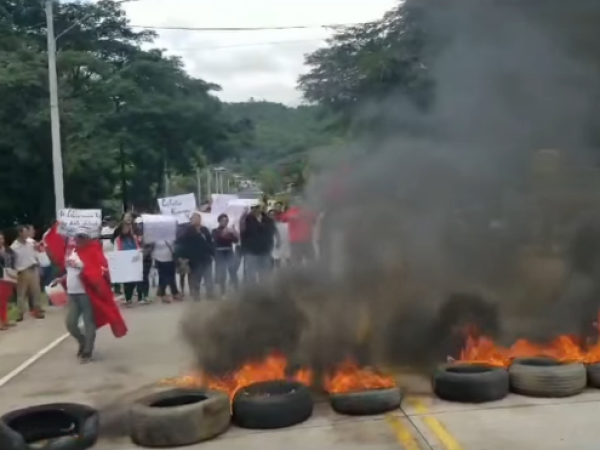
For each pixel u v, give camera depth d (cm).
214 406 505
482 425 499
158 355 790
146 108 2773
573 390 557
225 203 1477
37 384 695
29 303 1130
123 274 1141
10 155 2414
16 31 2650
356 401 535
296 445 480
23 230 1107
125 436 520
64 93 2367
